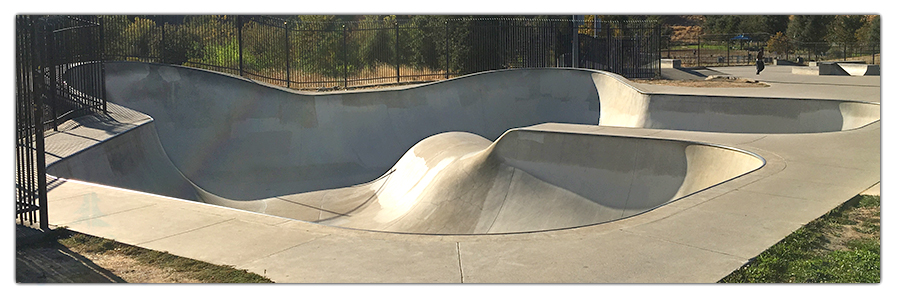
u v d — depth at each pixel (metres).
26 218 6.74
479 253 5.69
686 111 18.56
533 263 5.38
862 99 16.72
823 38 64.75
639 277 5.02
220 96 19.67
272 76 26.48
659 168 11.45
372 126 21.17
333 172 19.64
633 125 19.66
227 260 5.62
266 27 25.83
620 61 31.53
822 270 5.17
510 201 12.84
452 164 15.10
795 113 16.86
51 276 5.27
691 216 6.73
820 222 6.42
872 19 60.94
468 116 22.66
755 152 10.26
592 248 5.74
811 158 9.77
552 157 12.80
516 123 23.12
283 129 20.03
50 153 10.88
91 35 16.70
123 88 18.53
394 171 17.94
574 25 28.44
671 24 93.50
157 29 25.42
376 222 14.36
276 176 18.98
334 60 29.00
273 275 5.21
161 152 15.62
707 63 51.28
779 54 57.69
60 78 14.87
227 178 18.34
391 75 28.59
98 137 12.60
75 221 6.97
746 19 77.25
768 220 6.53
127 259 5.71
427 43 31.41
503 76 23.66
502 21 29.62
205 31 26.81
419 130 21.72
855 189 7.75
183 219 7.05
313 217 15.21
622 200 11.55
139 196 8.22
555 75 23.69
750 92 19.61
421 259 5.55
